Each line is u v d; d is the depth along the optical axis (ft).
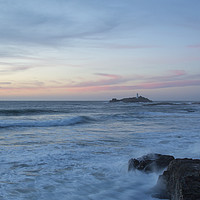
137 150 31.53
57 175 20.36
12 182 18.37
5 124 60.23
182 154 28.55
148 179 19.60
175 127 61.46
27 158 26.45
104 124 70.44
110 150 31.50
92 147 33.63
